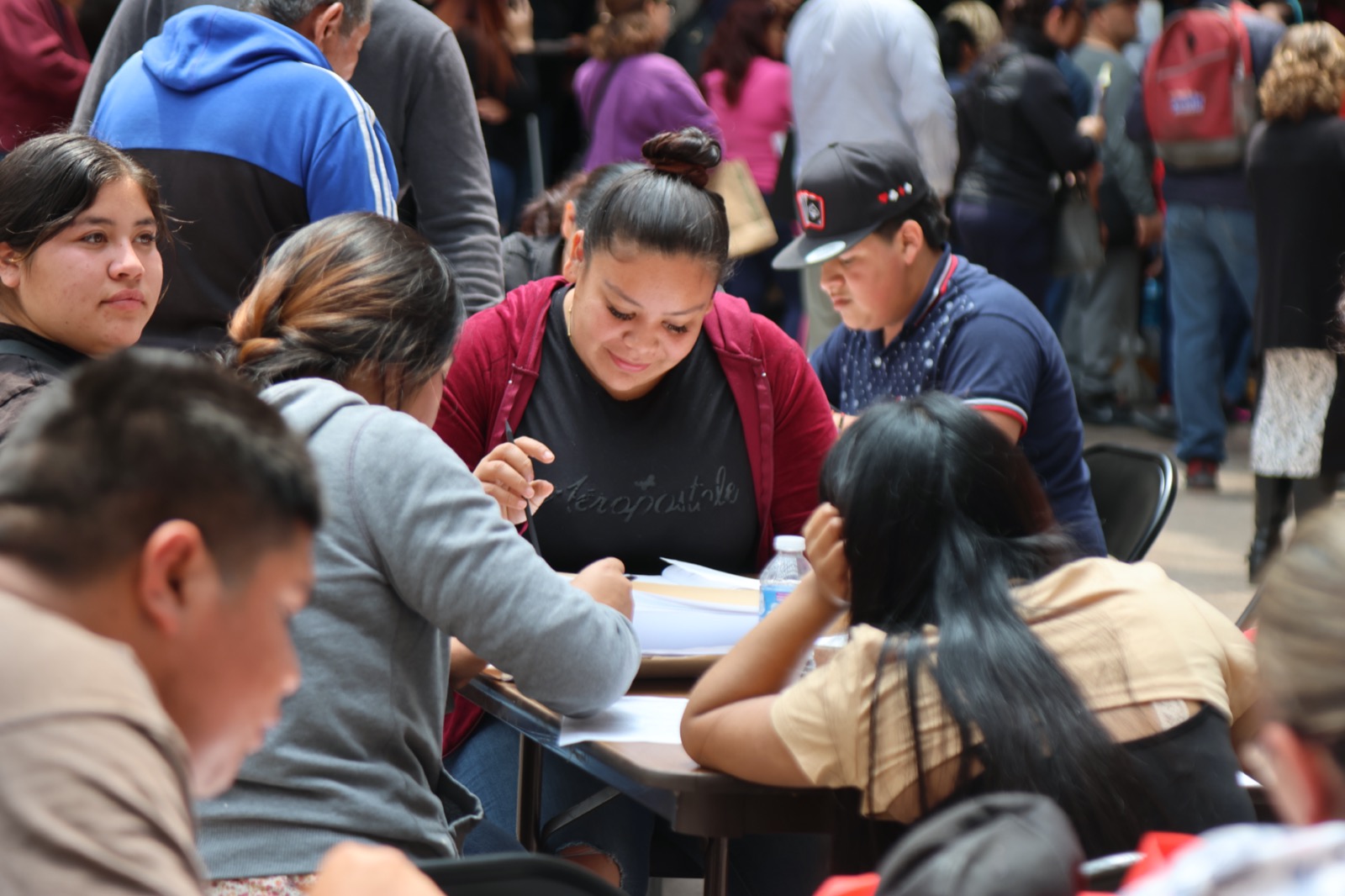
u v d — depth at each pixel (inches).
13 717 76.1
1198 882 69.3
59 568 81.2
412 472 145.4
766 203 548.4
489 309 217.8
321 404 146.0
